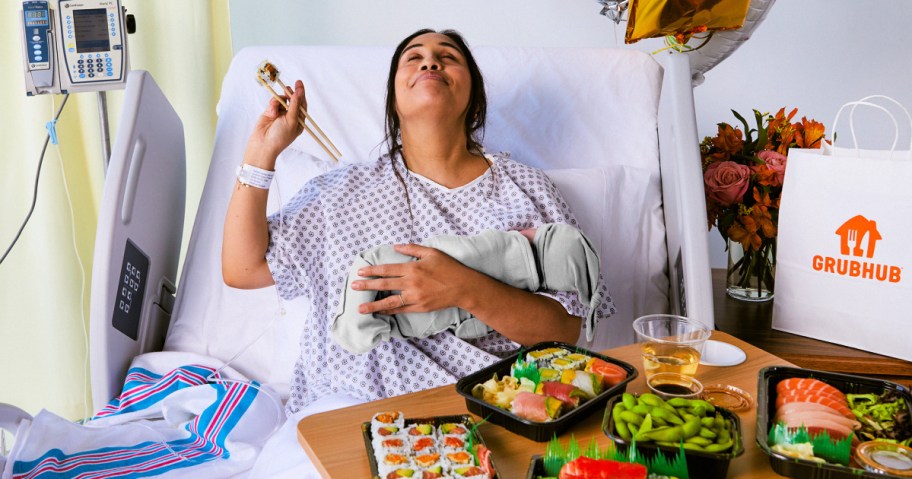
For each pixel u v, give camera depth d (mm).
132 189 1679
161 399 1571
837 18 2617
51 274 2459
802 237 1624
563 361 1165
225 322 1847
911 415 982
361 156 1999
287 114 1504
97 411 1593
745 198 1859
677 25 1638
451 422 1021
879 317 1537
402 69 1634
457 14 2676
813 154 1593
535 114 2070
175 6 2451
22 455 1332
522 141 2059
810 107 2719
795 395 1040
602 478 824
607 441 1004
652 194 2014
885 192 1482
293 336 1840
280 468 1255
